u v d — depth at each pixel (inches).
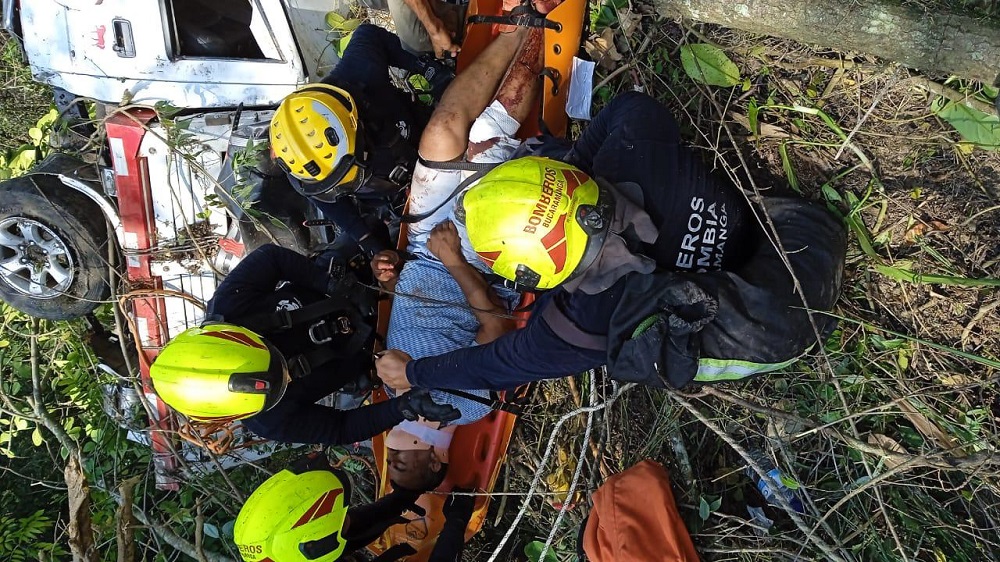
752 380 102.1
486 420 109.0
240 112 108.7
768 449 101.4
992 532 92.4
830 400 98.3
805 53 97.7
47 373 128.7
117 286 119.3
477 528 107.3
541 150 90.2
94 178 117.0
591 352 71.7
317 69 117.6
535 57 98.6
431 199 96.4
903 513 93.1
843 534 96.6
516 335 76.3
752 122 99.1
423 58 108.0
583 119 107.1
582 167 77.0
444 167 92.3
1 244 115.4
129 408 125.9
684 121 105.0
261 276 92.2
